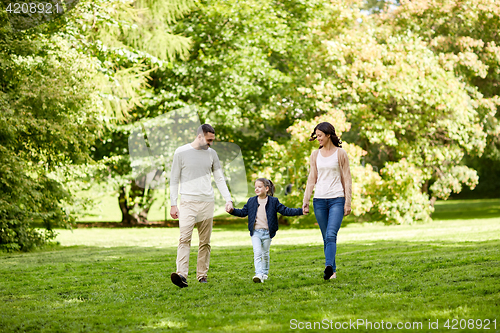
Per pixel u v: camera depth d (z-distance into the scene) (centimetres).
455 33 2130
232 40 2092
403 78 1852
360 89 1917
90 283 720
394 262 785
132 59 1602
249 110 2264
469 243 1012
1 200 1204
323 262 848
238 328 448
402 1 2127
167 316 502
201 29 2064
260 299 567
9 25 1255
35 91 1227
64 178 1451
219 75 2047
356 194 1848
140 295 611
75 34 1445
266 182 689
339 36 1983
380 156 2388
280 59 2453
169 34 1845
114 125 1841
